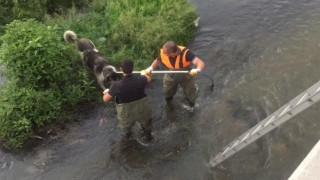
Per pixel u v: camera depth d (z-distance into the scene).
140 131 5.79
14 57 5.79
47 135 5.80
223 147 5.46
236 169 5.17
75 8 8.11
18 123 5.60
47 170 5.37
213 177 5.11
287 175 5.03
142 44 6.96
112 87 4.82
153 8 7.68
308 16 7.70
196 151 5.47
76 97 6.14
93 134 5.82
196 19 7.68
